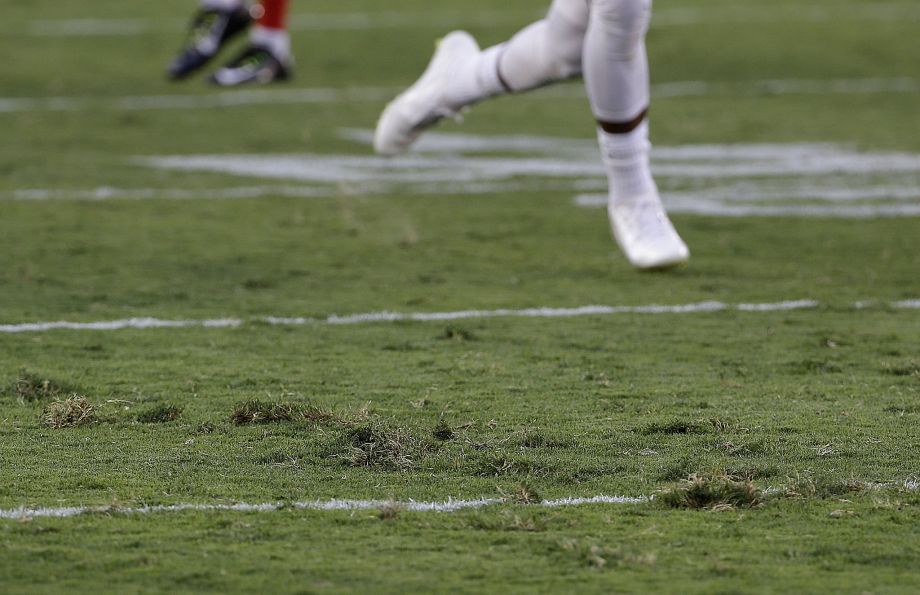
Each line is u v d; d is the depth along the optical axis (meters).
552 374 15.63
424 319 18.34
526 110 40.84
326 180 29.80
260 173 30.41
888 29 56.12
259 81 44.00
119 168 30.47
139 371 15.59
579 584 9.49
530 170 31.41
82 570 9.69
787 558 10.02
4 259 21.47
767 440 13.05
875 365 16.12
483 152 33.94
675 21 58.28
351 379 15.33
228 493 11.45
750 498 11.23
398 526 10.66
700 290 20.34
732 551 10.16
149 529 10.54
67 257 21.75
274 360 16.16
